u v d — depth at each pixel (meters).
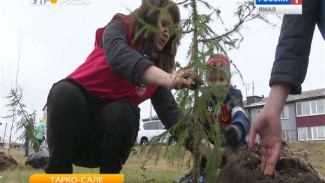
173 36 1.99
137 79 1.58
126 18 2.04
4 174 5.69
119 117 2.12
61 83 2.15
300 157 2.05
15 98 8.20
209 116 1.56
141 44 2.00
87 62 2.29
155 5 1.88
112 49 1.74
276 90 1.50
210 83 1.50
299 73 1.51
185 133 1.57
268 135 1.50
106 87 2.23
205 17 1.52
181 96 1.57
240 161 1.72
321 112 33.22
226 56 1.53
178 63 1.57
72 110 2.09
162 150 1.64
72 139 2.13
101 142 2.29
